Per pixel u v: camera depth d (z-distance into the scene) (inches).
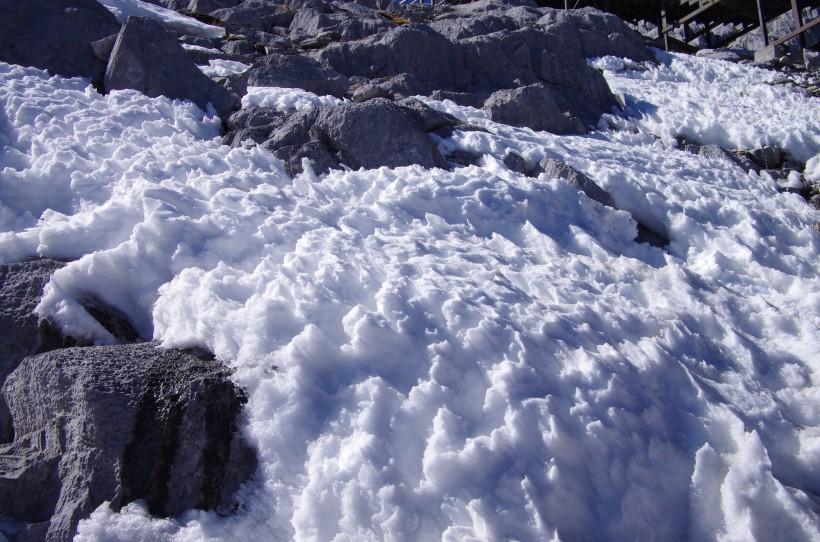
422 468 145.3
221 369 163.3
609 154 406.3
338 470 141.3
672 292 239.3
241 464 147.8
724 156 462.6
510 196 296.4
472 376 165.9
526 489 140.3
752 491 153.4
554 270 241.3
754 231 319.6
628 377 177.6
